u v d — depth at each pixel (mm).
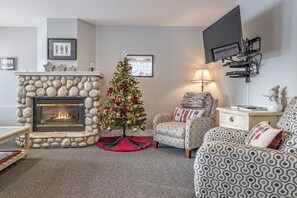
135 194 1944
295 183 1310
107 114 3600
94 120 3730
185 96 3877
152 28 4355
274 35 2438
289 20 2203
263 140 1562
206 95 3570
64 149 3369
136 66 4363
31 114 3682
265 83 2607
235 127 2445
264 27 2619
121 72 3656
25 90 3643
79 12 3633
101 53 4316
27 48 4395
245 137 1933
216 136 2049
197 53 4402
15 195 1899
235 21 2637
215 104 3430
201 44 4395
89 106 3719
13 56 4383
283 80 2299
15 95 4379
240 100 3229
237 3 3238
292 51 2170
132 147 3418
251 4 2887
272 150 1395
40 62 4086
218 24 3020
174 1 3199
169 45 4387
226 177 1487
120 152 3234
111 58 4332
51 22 3904
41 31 4062
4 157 2594
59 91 3678
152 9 3508
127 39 4340
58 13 3676
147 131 4426
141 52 4363
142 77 4383
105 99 4332
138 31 4348
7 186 2070
